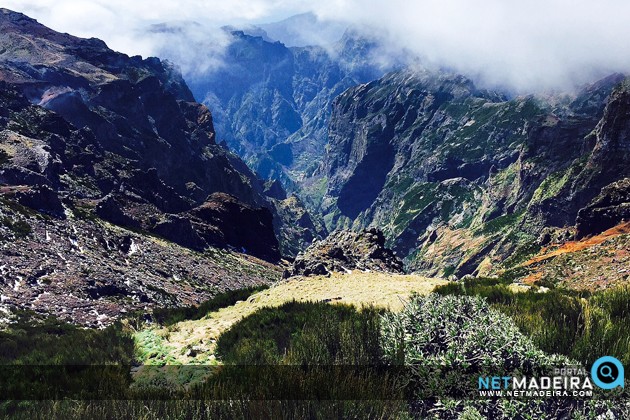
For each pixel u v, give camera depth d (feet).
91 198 305.94
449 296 37.17
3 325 100.53
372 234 185.37
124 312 138.21
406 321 34.45
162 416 29.55
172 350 54.90
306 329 48.37
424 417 28.40
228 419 28.55
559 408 26.03
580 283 208.85
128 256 216.54
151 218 328.08
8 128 326.85
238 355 45.55
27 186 231.91
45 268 151.23
